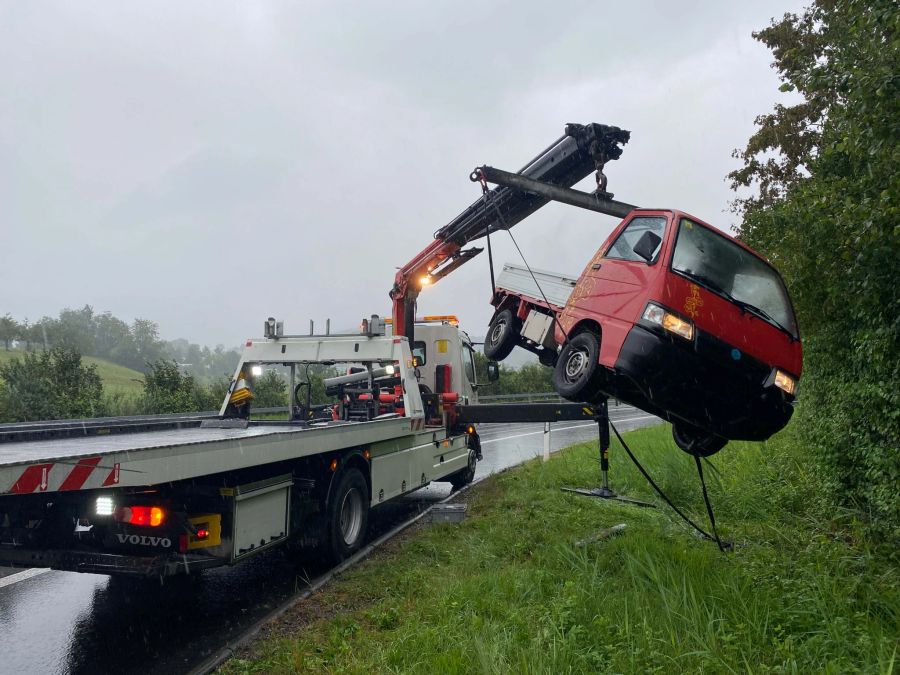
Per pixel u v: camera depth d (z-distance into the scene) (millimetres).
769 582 4840
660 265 5613
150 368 15070
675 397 5492
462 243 9734
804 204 6273
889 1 4391
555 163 7828
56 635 4691
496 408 9797
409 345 9758
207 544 4797
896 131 4477
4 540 4641
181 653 4379
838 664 3496
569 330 6504
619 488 9164
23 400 11562
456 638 4082
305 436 5586
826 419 7402
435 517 7922
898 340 5484
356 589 5492
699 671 3512
